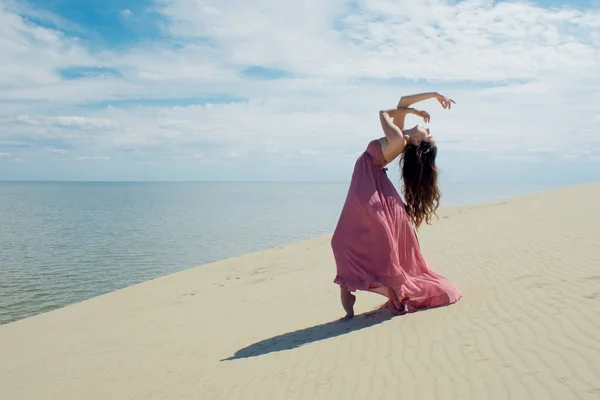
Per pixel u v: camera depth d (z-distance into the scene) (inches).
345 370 214.1
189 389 249.8
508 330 217.6
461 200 4269.2
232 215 2795.3
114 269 1077.1
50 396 313.4
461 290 304.0
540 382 168.6
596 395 153.9
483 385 174.9
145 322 498.9
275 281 601.0
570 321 214.4
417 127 276.1
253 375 240.4
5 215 2765.7
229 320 422.9
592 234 449.1
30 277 991.6
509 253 423.8
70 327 542.6
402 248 270.8
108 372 338.3
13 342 506.9
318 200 5310.0
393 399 179.5
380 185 267.3
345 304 294.5
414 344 223.5
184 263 1146.7
